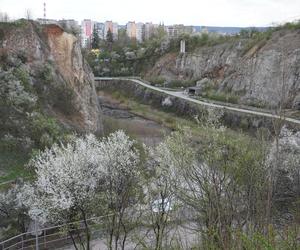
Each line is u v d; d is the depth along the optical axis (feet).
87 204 62.54
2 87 128.88
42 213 63.26
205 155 45.34
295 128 147.54
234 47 307.58
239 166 36.45
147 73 380.99
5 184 88.02
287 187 57.88
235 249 22.62
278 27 276.82
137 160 67.77
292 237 22.16
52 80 151.94
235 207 29.66
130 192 63.93
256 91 239.71
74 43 177.17
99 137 153.99
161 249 44.98
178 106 249.34
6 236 67.92
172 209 55.01
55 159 65.62
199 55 338.13
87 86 178.50
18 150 107.86
